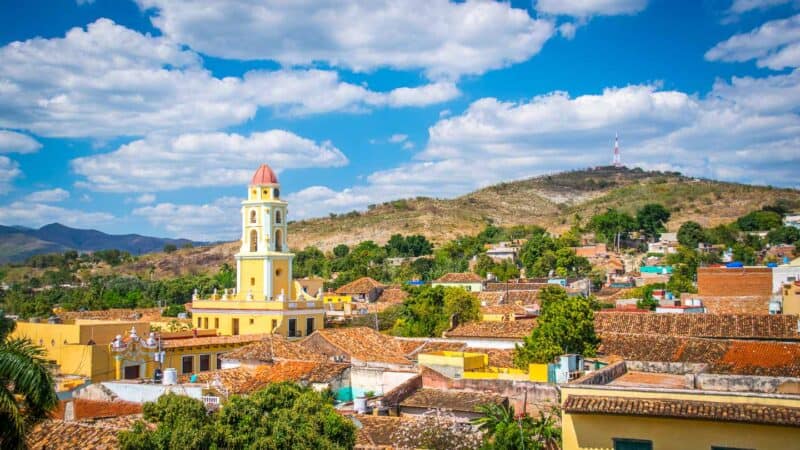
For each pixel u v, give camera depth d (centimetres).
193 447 3828
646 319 8494
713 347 6669
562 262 19650
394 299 16112
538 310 11725
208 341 8819
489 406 4912
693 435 3488
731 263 17412
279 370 6494
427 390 5806
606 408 3588
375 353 7694
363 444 4688
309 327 10644
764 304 11462
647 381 4578
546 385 5569
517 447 4350
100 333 8256
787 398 3409
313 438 4025
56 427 4234
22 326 8400
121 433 3875
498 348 8306
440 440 4688
